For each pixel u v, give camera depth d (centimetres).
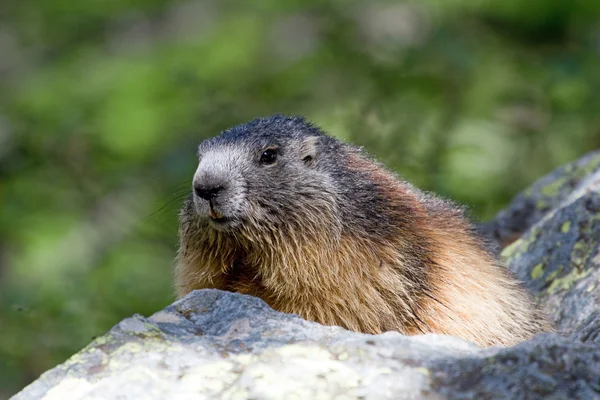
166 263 1571
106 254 1589
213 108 1762
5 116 1825
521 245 924
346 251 729
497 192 1644
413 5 1845
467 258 773
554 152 1714
